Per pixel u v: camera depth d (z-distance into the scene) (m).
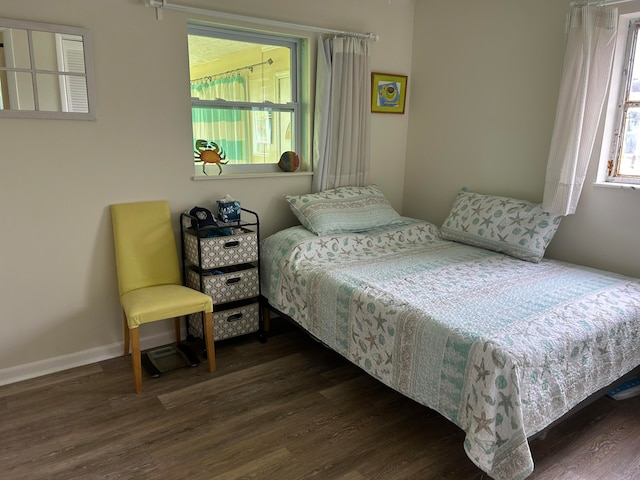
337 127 3.43
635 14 2.58
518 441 1.65
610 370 2.07
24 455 1.99
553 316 2.02
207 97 3.04
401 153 3.98
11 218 2.45
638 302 2.22
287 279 2.85
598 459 1.99
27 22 2.31
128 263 2.71
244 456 2.00
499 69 3.21
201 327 2.88
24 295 2.55
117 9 2.55
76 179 2.59
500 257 2.95
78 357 2.75
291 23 3.10
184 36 2.78
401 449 2.05
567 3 2.79
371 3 3.49
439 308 2.09
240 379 2.63
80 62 2.49
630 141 2.74
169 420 2.24
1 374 2.54
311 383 2.59
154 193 2.85
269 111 3.31
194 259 2.85
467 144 3.50
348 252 3.02
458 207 3.39
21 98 2.37
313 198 3.25
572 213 2.83
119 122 2.66
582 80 2.60
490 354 1.71
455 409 1.85
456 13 3.43
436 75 3.65
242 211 3.21
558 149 2.74
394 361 2.13
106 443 2.07
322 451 2.04
